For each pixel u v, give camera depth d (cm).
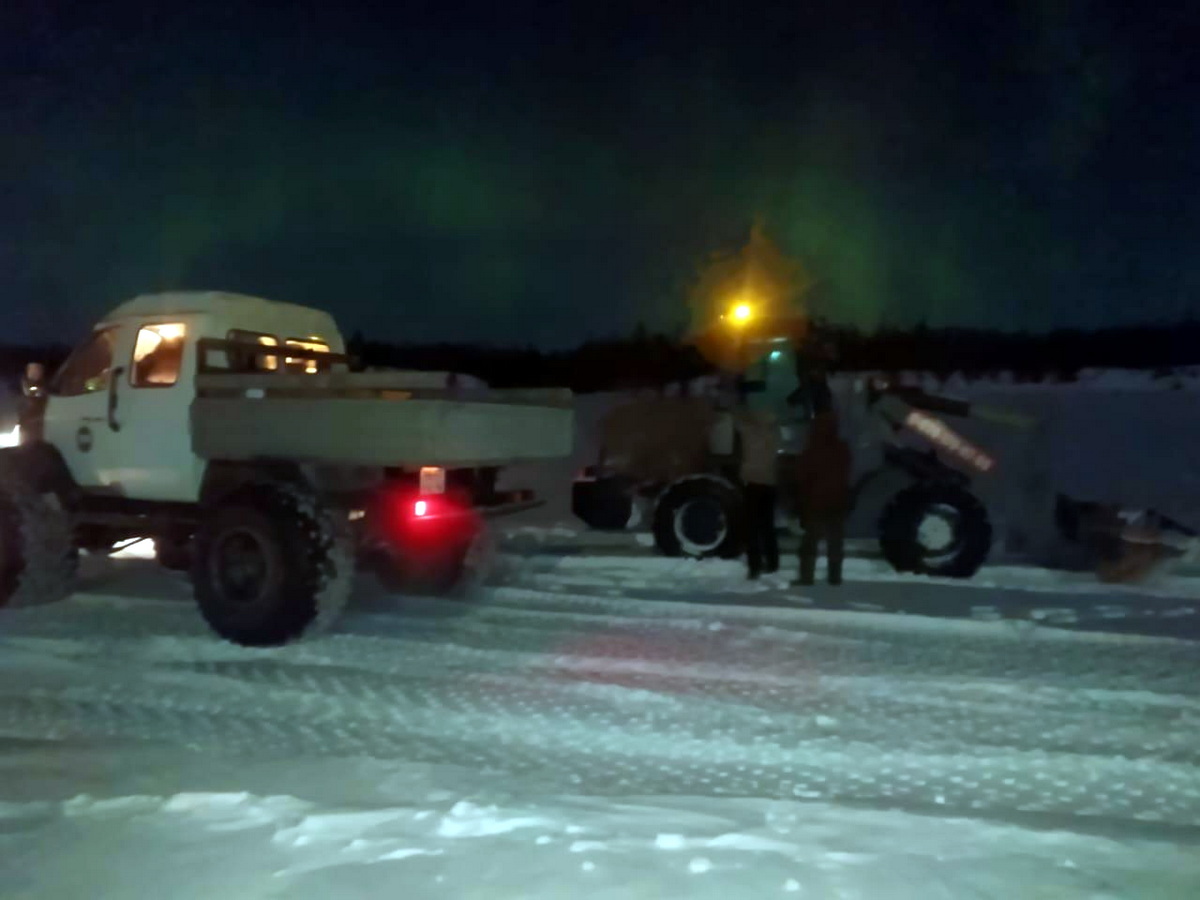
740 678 749
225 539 835
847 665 780
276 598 814
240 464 882
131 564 1173
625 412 1300
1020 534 1305
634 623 905
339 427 819
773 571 1118
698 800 520
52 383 988
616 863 441
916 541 1112
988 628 883
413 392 849
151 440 914
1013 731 645
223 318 921
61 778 547
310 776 550
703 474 1219
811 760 598
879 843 467
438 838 465
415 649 823
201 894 419
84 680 745
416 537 941
